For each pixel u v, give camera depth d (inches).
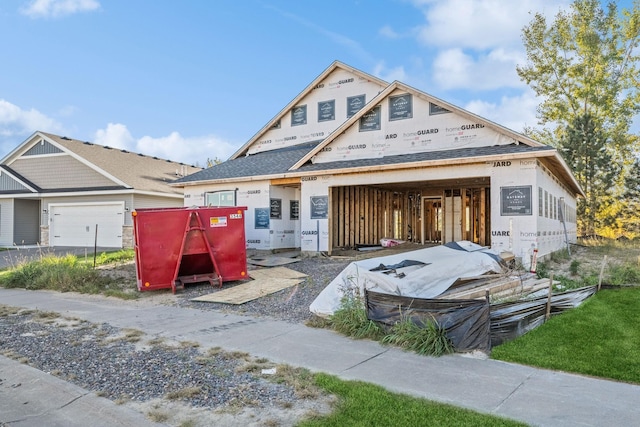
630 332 242.1
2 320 305.6
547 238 536.4
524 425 135.6
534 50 1257.4
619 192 1156.5
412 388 170.4
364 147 595.5
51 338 256.1
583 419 140.9
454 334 223.5
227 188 714.8
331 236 613.6
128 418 150.2
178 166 1183.6
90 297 399.2
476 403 154.9
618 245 796.6
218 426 141.6
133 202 869.2
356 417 143.0
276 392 169.5
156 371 196.5
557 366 194.2
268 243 673.6
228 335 258.8
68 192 899.4
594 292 339.6
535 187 455.8
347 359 209.8
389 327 244.2
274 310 328.2
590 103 1210.0
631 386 171.8
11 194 951.0
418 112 556.7
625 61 1190.3
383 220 813.2
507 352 213.3
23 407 165.8
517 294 317.1
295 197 729.0
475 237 770.2
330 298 294.8
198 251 425.7
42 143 964.6
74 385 181.5
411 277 297.4
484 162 486.6
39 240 996.6
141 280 408.8
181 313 325.7
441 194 810.8
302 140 856.9
